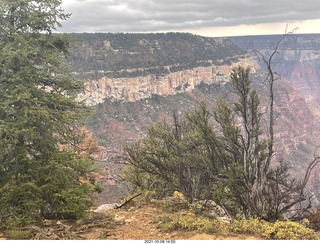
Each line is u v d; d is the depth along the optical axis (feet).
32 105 39.91
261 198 39.55
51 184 37.19
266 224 31.19
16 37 38.60
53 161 38.45
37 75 41.09
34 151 41.06
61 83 43.75
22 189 35.70
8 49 38.45
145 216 36.94
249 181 43.75
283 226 30.19
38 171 38.06
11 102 37.42
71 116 41.93
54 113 41.45
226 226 31.58
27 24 42.22
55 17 41.65
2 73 40.22
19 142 40.09
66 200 35.22
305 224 37.01
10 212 34.53
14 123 37.93
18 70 41.29
